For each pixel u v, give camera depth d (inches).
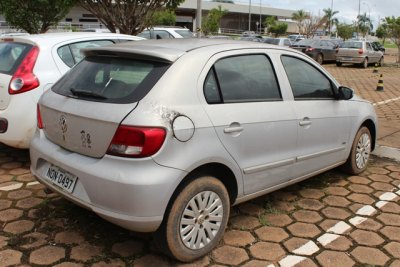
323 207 176.2
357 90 567.2
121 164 118.8
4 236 145.0
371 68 968.3
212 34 1963.6
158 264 131.6
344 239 150.8
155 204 117.8
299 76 171.3
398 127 326.6
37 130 152.6
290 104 161.0
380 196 188.7
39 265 129.8
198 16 585.9
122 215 118.6
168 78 126.9
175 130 120.7
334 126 184.9
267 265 133.5
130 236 147.1
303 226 159.3
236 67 146.6
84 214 161.5
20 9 581.9
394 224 162.7
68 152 134.8
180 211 125.6
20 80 198.5
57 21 612.7
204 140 128.3
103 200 121.0
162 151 118.5
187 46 141.8
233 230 154.4
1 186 186.7
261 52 157.9
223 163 134.6
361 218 167.0
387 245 147.5
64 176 133.9
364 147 213.3
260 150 148.0
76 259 133.3
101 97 129.2
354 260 138.0
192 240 130.3
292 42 1095.6
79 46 226.8
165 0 421.7
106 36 243.4
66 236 146.0
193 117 126.2
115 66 138.8
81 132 128.6
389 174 216.8
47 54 209.5
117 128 119.3
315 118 171.9
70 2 413.4
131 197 116.3
